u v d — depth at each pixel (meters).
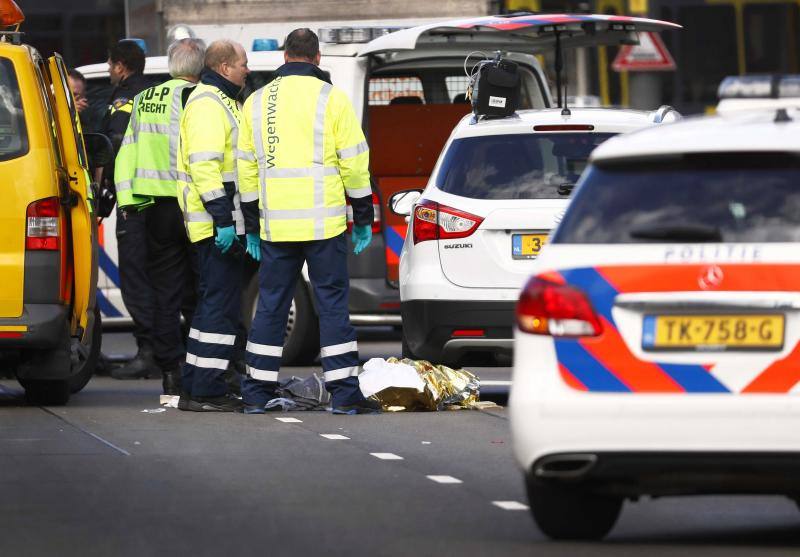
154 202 42.72
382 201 49.38
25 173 38.31
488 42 50.66
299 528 25.02
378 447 33.62
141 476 29.81
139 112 43.22
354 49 50.41
